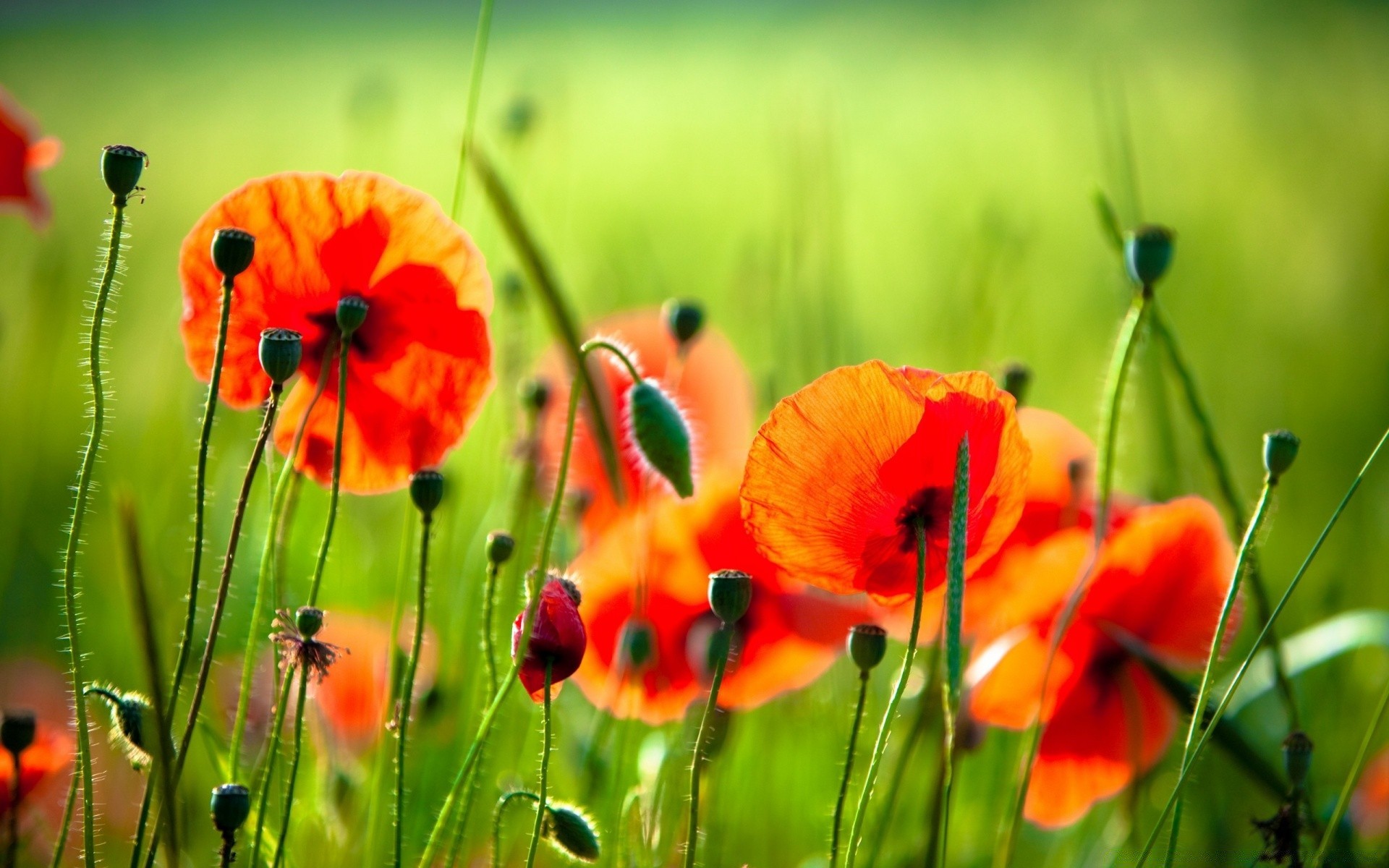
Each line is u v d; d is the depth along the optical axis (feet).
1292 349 8.24
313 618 3.61
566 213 6.36
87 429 6.65
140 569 3.55
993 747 4.36
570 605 3.65
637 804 3.90
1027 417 4.14
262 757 3.80
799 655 4.14
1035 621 4.00
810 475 3.63
